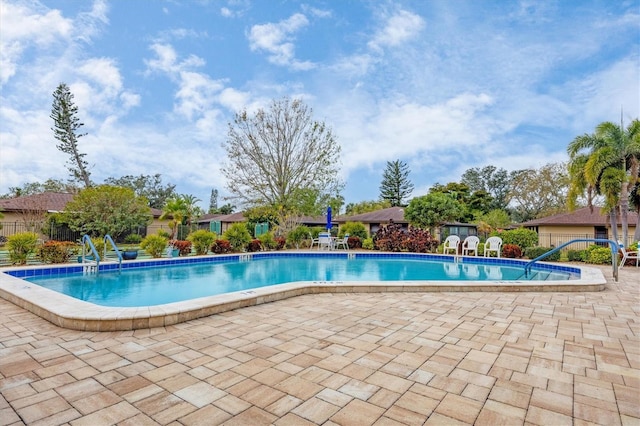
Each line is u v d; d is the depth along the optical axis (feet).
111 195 56.24
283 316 16.07
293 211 70.18
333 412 7.82
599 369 10.28
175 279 33.58
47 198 76.28
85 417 7.53
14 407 7.89
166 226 92.89
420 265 46.09
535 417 7.72
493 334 13.51
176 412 7.77
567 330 14.11
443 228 84.17
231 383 9.16
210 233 50.85
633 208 62.13
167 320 14.49
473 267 44.37
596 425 7.47
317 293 21.76
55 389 8.77
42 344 12.08
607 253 42.65
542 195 112.06
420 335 13.30
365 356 11.10
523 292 22.81
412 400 8.38
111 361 10.59
